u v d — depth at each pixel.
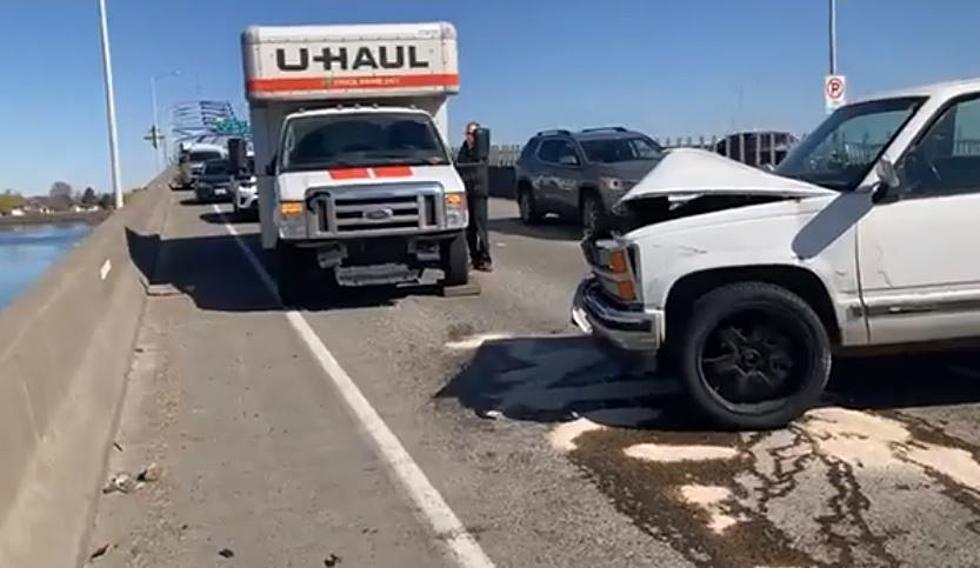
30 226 21.61
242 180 25.94
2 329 4.98
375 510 5.01
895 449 5.53
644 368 7.23
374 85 12.77
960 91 5.96
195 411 7.00
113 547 4.65
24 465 4.16
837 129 6.66
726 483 5.14
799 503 4.84
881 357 7.38
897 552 4.28
